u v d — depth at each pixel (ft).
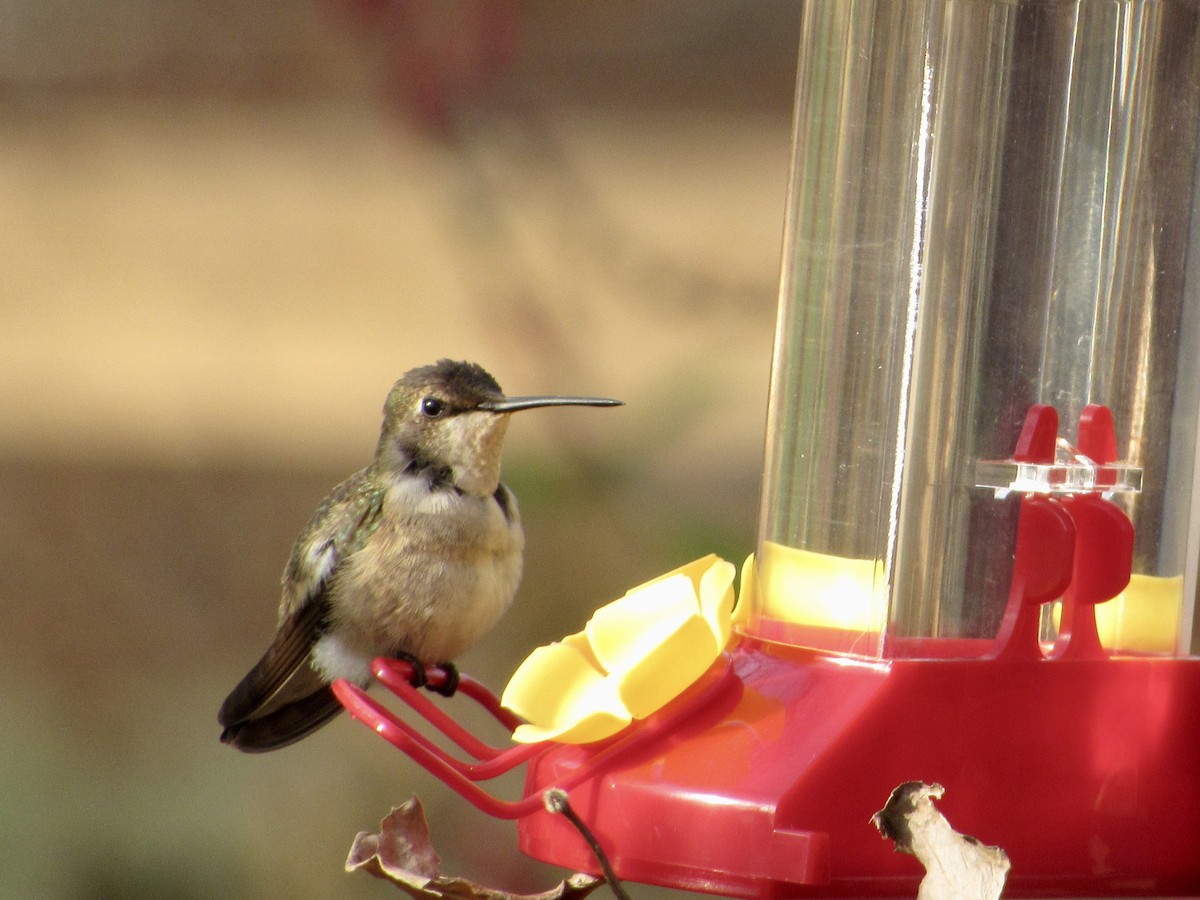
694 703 19.31
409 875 18.26
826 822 17.84
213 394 85.92
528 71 44.93
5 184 108.17
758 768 18.20
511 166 44.19
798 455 21.44
